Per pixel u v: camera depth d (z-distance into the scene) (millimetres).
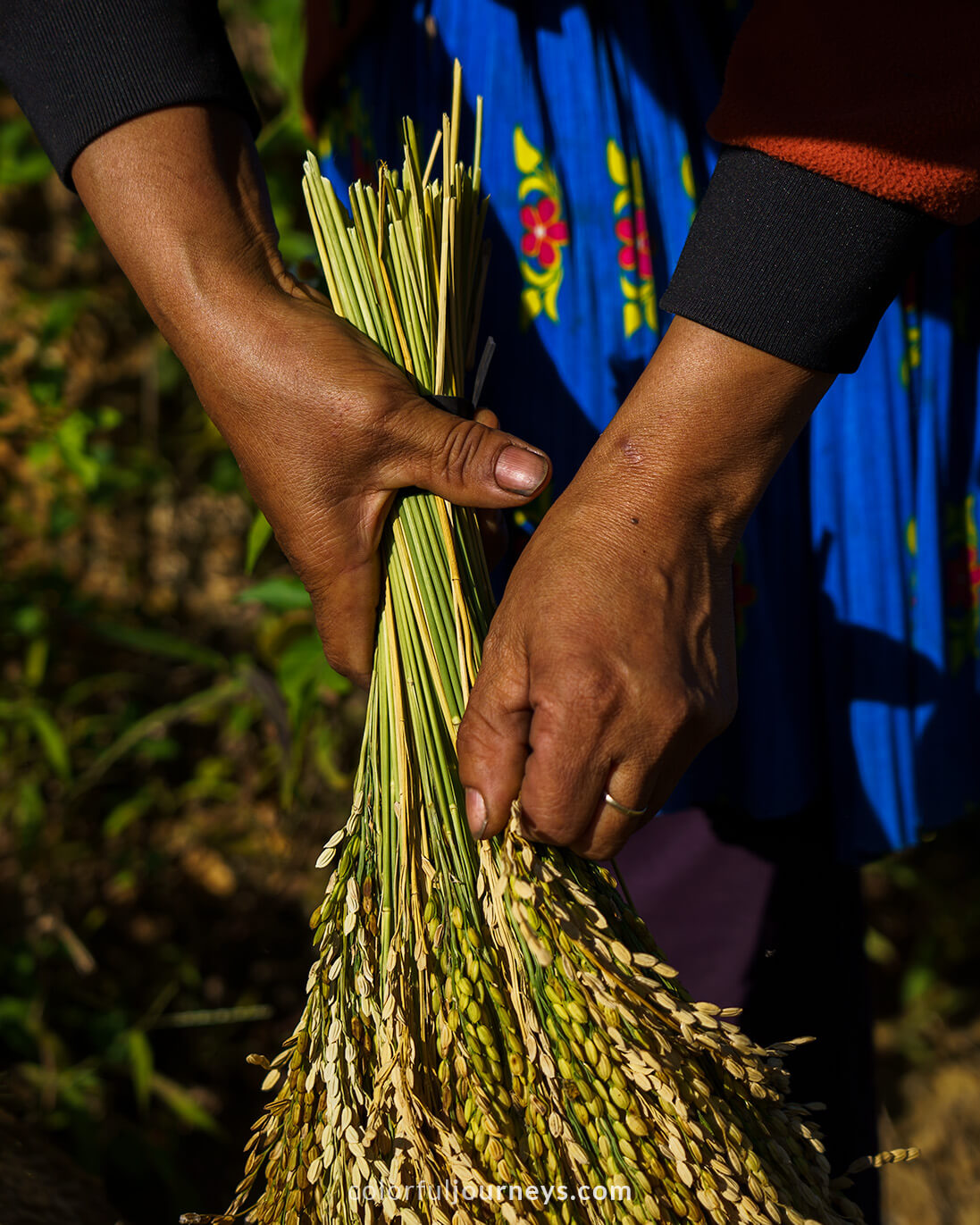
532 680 766
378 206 943
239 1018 1825
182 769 2291
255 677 1841
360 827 895
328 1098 791
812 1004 1251
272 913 2180
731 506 804
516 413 1097
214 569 2455
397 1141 779
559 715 747
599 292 1063
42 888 1954
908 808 1140
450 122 1058
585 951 778
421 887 858
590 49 1021
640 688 756
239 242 859
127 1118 1904
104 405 2412
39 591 2020
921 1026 2188
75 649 2275
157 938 2107
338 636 938
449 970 819
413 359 936
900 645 1119
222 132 872
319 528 878
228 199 861
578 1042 779
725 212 773
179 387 2416
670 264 1072
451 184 961
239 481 2250
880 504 1096
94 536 2396
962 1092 2055
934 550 1130
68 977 1988
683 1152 746
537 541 799
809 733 1143
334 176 1238
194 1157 1893
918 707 1147
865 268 761
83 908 2102
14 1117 1269
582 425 1085
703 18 1043
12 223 2441
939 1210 1851
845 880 1270
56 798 2156
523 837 797
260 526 1406
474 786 793
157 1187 1827
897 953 2309
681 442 777
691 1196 765
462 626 890
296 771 1627
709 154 1064
